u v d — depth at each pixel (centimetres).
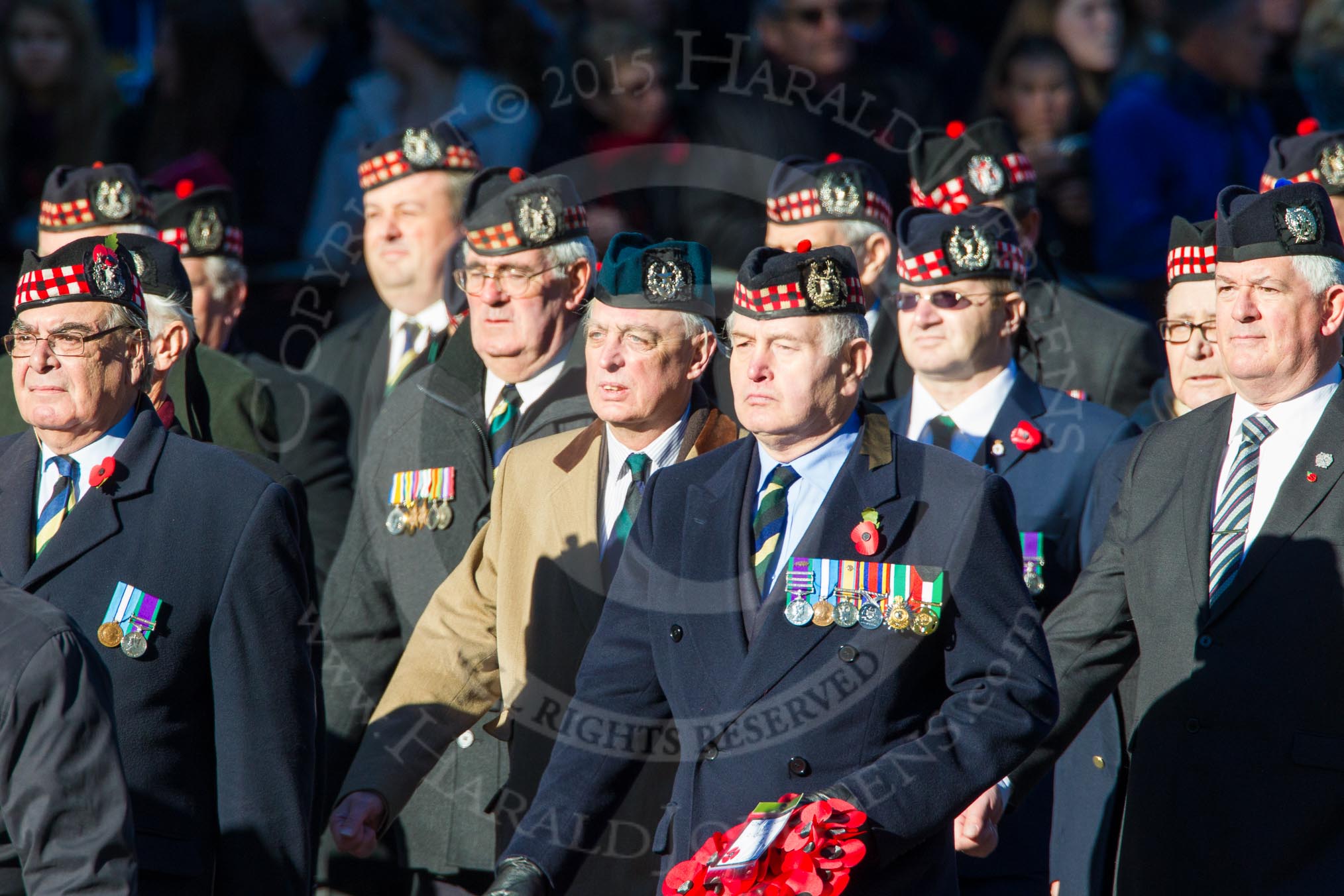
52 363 1312
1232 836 1371
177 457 1361
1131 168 2870
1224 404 1492
